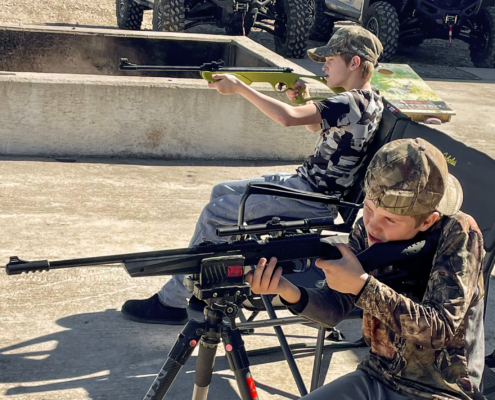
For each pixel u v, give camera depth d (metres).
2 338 2.80
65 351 2.75
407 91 7.38
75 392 2.50
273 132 5.57
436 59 11.56
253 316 2.93
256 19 9.91
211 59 7.02
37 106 5.08
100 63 6.76
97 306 3.14
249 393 1.73
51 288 3.27
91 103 5.17
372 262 1.54
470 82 9.75
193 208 4.48
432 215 1.55
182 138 5.43
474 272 1.55
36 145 5.18
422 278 1.60
